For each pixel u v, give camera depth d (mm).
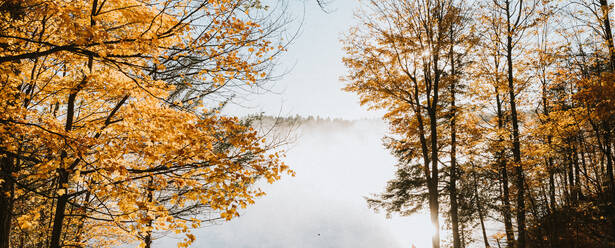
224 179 4234
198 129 4383
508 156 10516
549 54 8367
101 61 3570
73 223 6180
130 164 4582
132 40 3457
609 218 6578
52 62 4590
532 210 8406
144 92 4324
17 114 3844
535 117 9758
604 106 5902
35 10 3576
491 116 11422
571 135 7543
